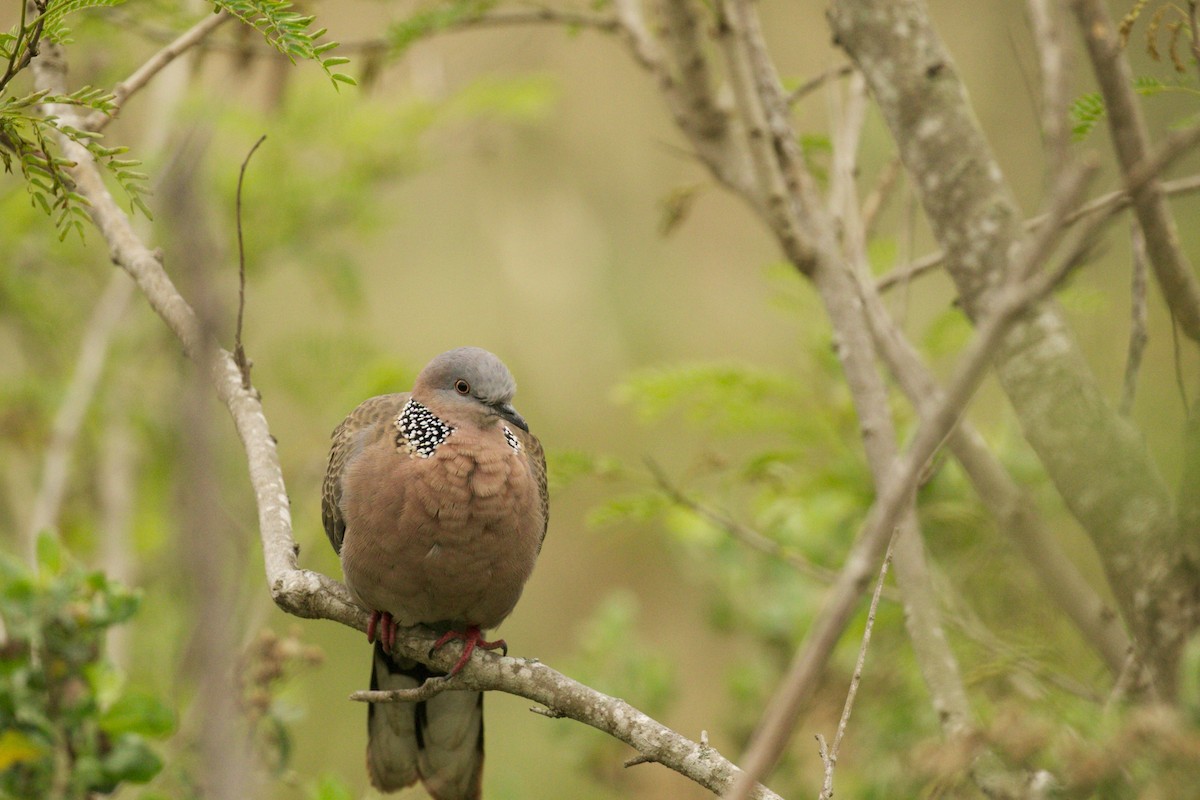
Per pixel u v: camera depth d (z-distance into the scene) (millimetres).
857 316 8531
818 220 8867
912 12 7695
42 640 7797
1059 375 7020
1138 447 6879
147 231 12461
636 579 18828
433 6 12164
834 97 9492
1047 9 7094
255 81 16078
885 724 10422
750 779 4422
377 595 8273
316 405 14844
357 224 15781
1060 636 9375
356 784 15125
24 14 6613
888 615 10461
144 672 12789
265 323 18312
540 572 19172
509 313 19453
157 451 14609
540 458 9367
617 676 12984
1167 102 11992
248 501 12062
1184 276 6617
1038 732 6168
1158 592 6641
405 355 18547
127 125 15023
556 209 19672
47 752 7746
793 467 11703
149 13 11906
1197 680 5637
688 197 10852
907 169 7746
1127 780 6023
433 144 16188
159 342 14766
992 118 16516
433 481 8109
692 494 11188
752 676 13016
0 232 14406
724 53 9445
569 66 19453
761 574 13297
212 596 3836
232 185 14844
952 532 10648
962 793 7113
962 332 11664
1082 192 5801
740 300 19672
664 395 11656
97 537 13992
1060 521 10539
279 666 8500
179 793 8992
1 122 6867
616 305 19484
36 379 14703
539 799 15375
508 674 7293
